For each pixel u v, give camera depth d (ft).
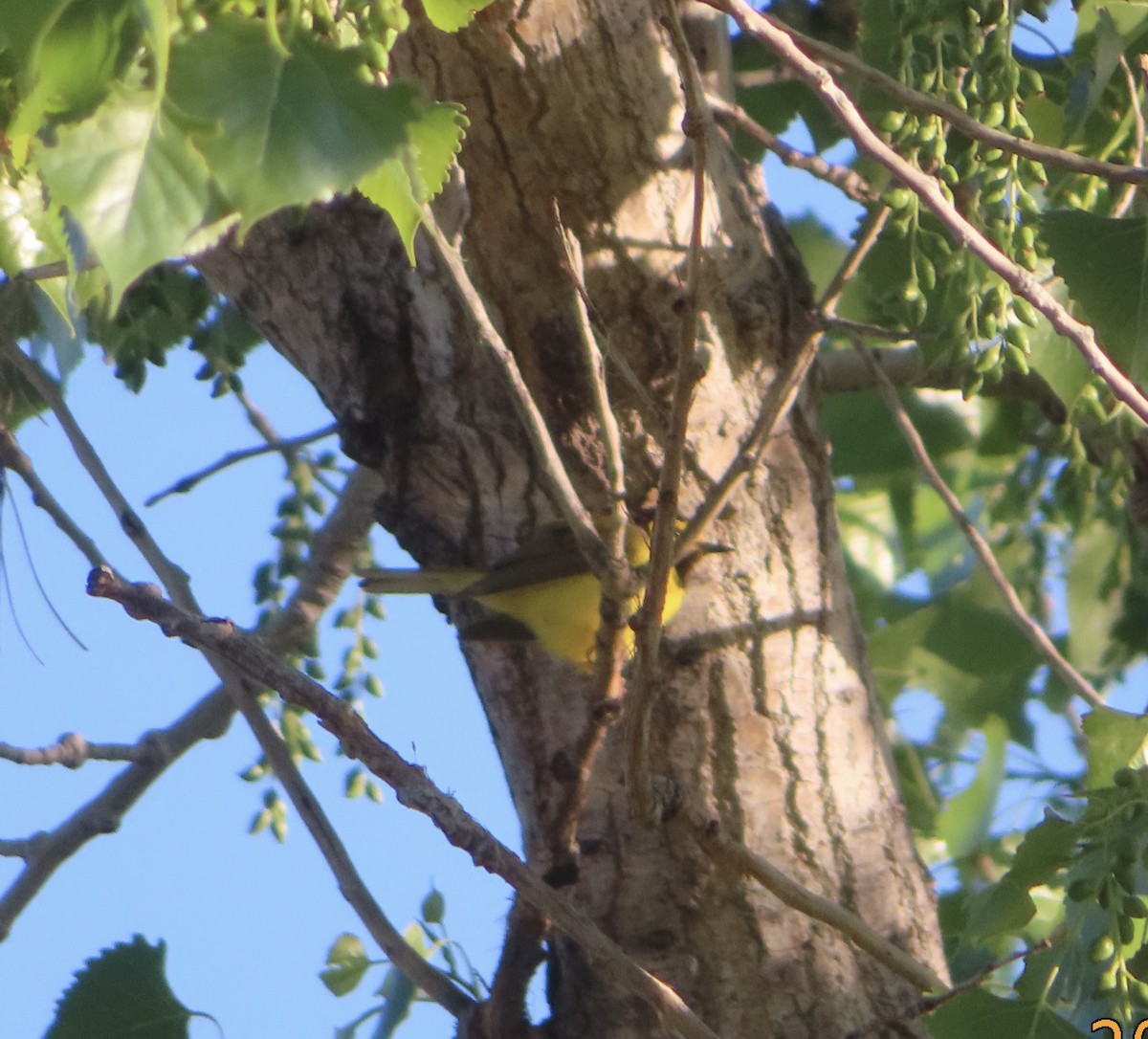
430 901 26.18
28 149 13.44
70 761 27.22
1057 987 22.35
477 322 16.76
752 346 24.79
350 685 32.22
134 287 29.43
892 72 28.55
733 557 24.21
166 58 10.87
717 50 26.66
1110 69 23.56
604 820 23.71
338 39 13.91
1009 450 39.91
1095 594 40.04
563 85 23.25
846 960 22.99
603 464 23.98
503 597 24.86
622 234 23.82
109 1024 25.90
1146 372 22.15
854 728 24.53
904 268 29.58
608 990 22.91
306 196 10.77
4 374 32.89
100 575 17.87
